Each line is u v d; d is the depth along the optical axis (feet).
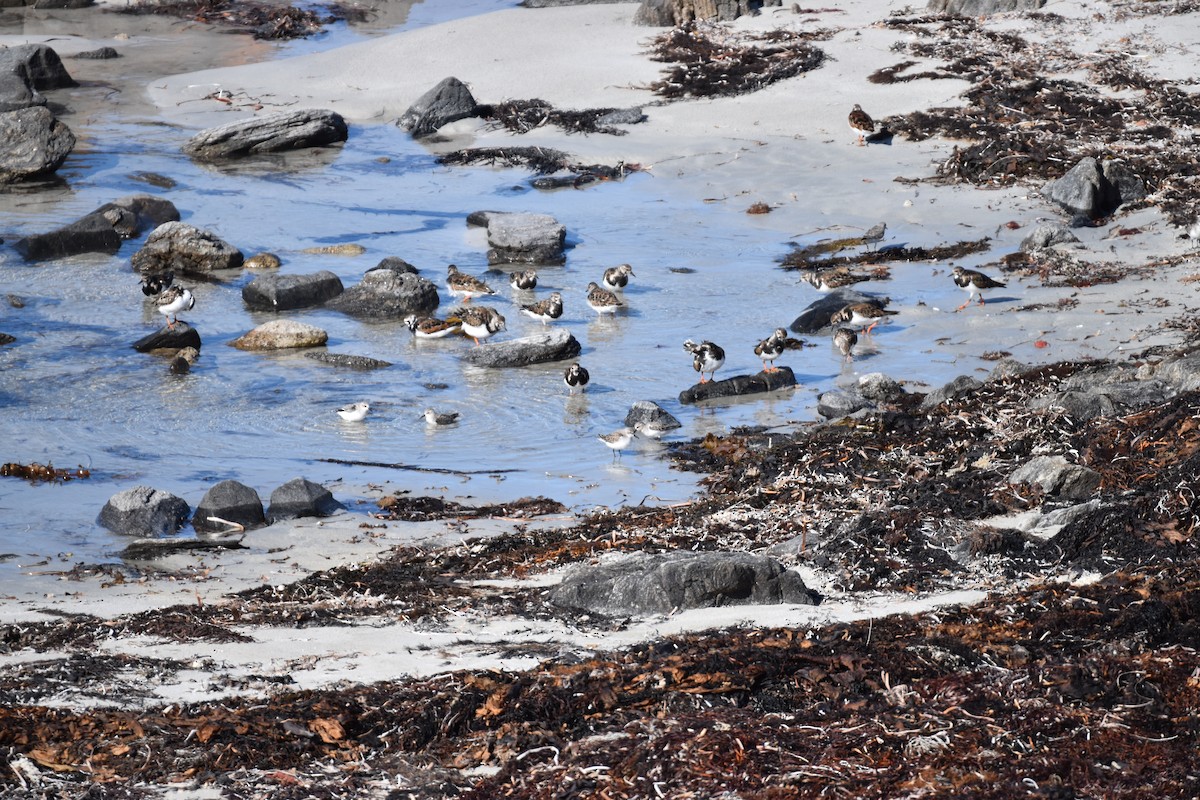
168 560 45.11
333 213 106.42
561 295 85.25
